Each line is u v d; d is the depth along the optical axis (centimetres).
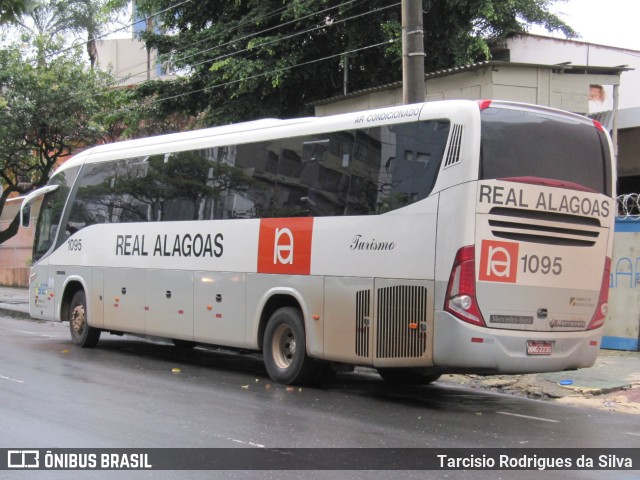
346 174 990
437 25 2086
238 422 789
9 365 1179
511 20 2206
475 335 841
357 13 2081
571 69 1680
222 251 1166
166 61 2370
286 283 1051
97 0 3344
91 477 580
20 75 2641
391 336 908
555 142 918
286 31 2170
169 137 1329
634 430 829
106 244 1410
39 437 697
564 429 821
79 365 1207
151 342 1659
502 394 1088
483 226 851
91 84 2778
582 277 930
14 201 3512
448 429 793
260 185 1120
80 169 1521
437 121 891
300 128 1069
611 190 972
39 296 1595
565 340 909
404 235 903
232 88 2177
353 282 959
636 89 2417
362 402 952
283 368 1066
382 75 2227
